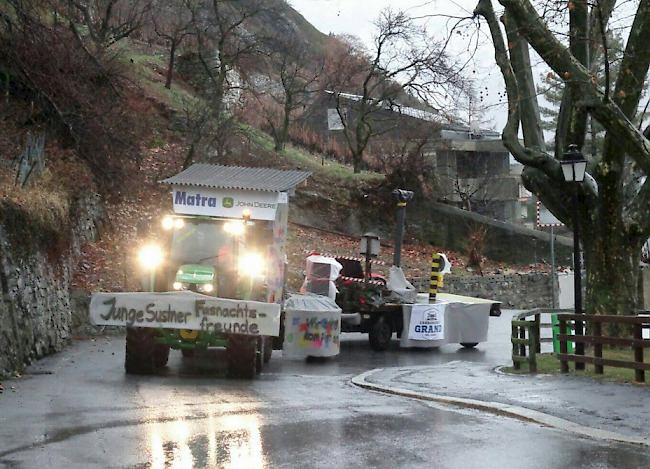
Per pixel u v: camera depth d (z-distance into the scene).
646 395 12.28
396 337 26.27
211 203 17.09
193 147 36.97
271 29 61.66
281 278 18.31
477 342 23.94
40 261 19.02
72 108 25.45
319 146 56.81
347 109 59.12
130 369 15.11
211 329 14.54
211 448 8.52
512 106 18.72
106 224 29.17
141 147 33.69
